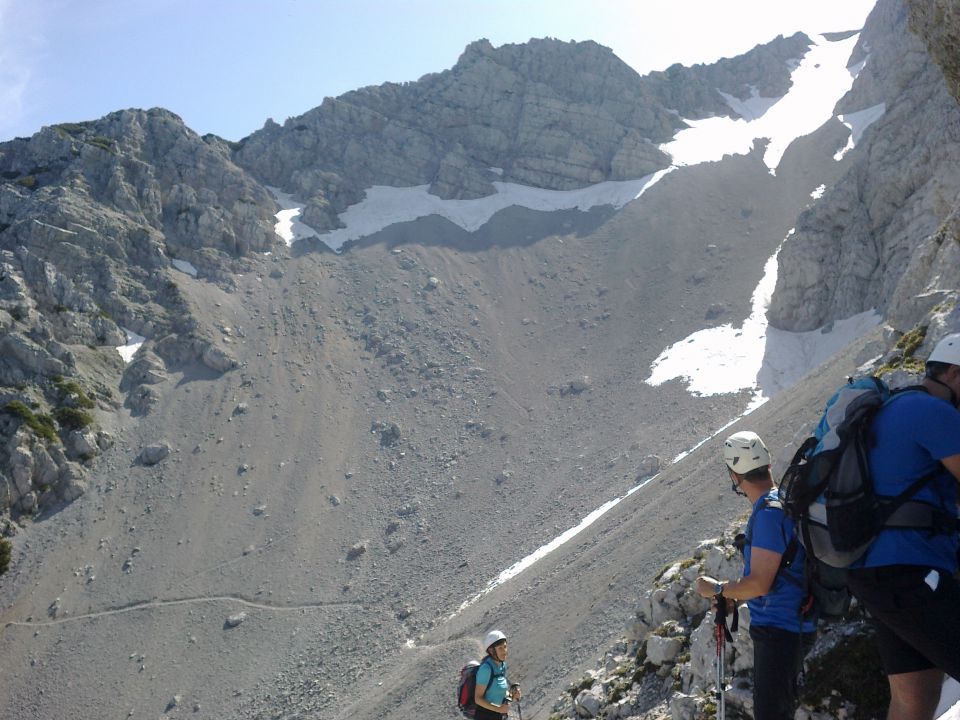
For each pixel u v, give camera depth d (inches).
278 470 3774.6
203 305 4815.5
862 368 807.1
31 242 4660.4
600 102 6948.8
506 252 5664.4
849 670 303.0
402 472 3752.5
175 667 2714.1
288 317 4916.3
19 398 3878.0
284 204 6053.2
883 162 4106.8
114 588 3139.8
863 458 192.7
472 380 4424.2
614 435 3644.2
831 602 221.9
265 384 4343.0
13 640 2945.4
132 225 5044.3
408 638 2564.0
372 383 4466.0
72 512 3563.0
